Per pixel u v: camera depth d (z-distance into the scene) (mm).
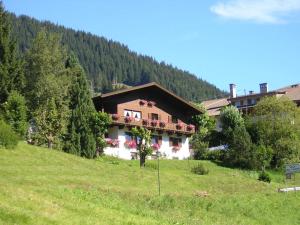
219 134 72875
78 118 53344
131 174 41094
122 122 60812
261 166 59938
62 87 56094
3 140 40094
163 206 30625
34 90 56625
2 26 54188
